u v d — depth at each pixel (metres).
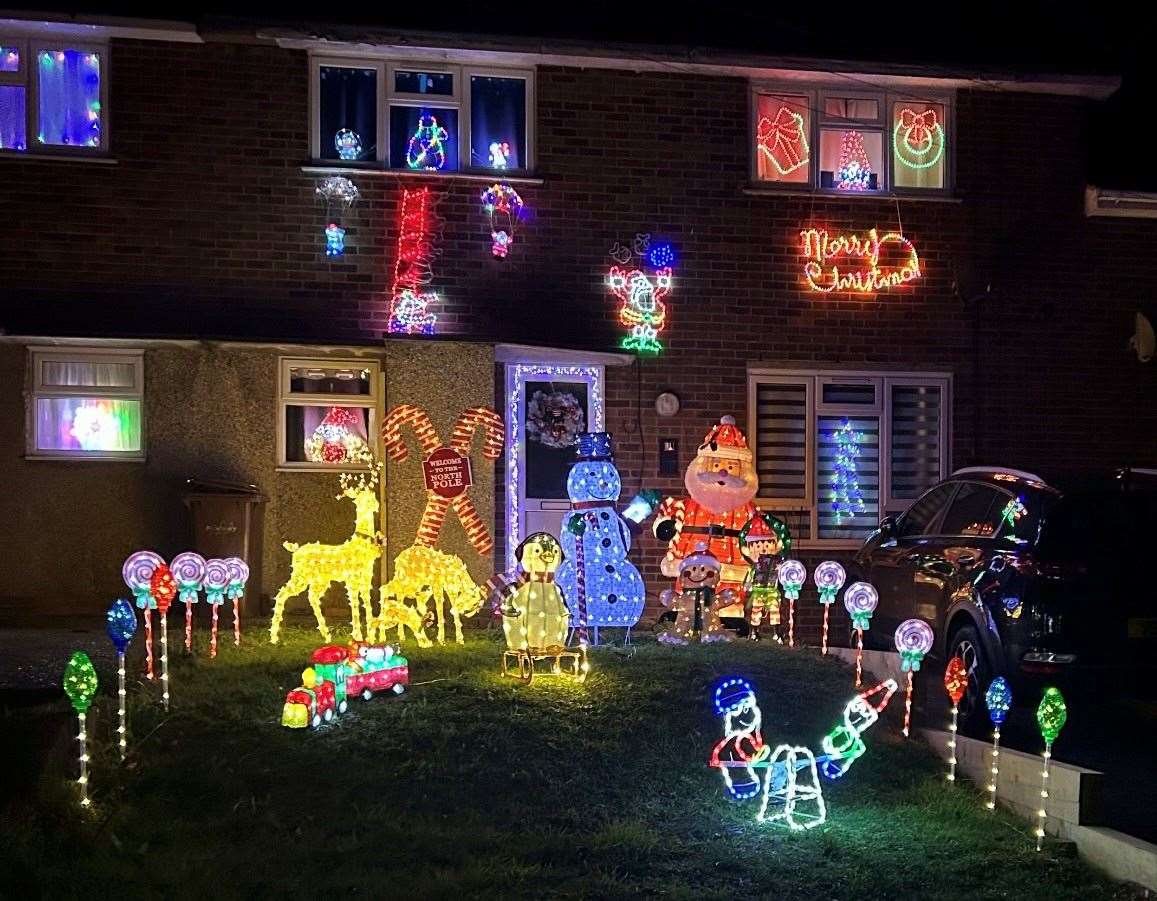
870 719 8.65
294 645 11.42
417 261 14.47
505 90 14.86
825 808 8.40
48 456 13.80
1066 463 15.79
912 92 15.55
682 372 15.03
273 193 14.25
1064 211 15.84
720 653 11.26
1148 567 10.42
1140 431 15.95
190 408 14.02
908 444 15.55
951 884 7.26
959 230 15.63
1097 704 11.34
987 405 15.64
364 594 11.58
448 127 14.71
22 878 6.55
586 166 14.84
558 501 14.74
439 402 13.77
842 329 15.38
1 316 13.76
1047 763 8.12
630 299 14.88
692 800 8.32
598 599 11.31
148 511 13.93
